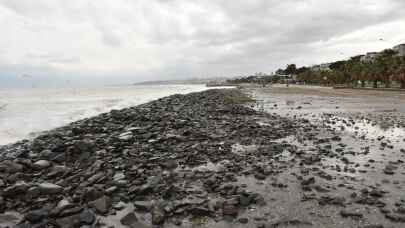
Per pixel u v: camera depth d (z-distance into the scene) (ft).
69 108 152.35
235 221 25.26
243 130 68.59
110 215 26.32
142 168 39.01
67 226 24.00
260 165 41.24
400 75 290.56
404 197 30.27
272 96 233.96
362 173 38.40
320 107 139.95
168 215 26.00
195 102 160.45
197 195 30.42
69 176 36.91
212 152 47.78
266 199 29.84
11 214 26.17
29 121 100.22
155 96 292.81
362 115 105.60
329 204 28.50
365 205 28.19
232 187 32.12
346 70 426.92
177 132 64.69
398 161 43.91
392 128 75.87
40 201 28.50
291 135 65.41
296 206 28.17
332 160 44.65
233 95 234.38
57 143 54.70
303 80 652.89
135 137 58.13
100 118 90.48
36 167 39.78
